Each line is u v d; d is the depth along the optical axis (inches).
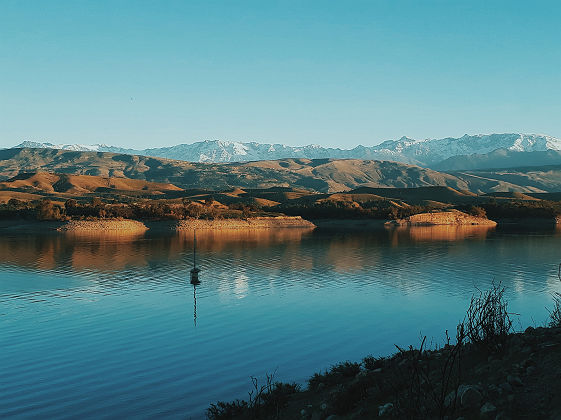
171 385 1178.6
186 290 2672.2
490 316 689.6
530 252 4805.6
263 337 1657.2
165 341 1604.3
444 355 712.4
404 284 2876.5
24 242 5915.4
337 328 1788.9
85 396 1109.1
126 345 1558.8
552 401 442.9
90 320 1931.6
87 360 1391.5
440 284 2874.0
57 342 1594.5
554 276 3189.0
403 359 761.0
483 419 447.2
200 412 1005.8
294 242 6107.3
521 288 2709.2
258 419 714.2
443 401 472.7
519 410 446.0
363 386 643.5
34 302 2326.5
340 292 2608.3
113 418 989.2
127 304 2276.1
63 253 4672.7
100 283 2920.8
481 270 3481.8
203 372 1277.1
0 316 2012.8
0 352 1482.5
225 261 4072.3
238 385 1174.3
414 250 5034.5
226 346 1545.3
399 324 1851.6
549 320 1852.9
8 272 3390.7
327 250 5044.3
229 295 2522.1
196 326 1824.6
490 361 609.9
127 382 1203.9
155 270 3523.6
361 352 1467.8
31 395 1123.3
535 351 591.2
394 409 516.4
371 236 7249.0
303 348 1515.7
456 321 1902.1
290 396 786.2
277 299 2406.5
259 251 4938.5
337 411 601.3
